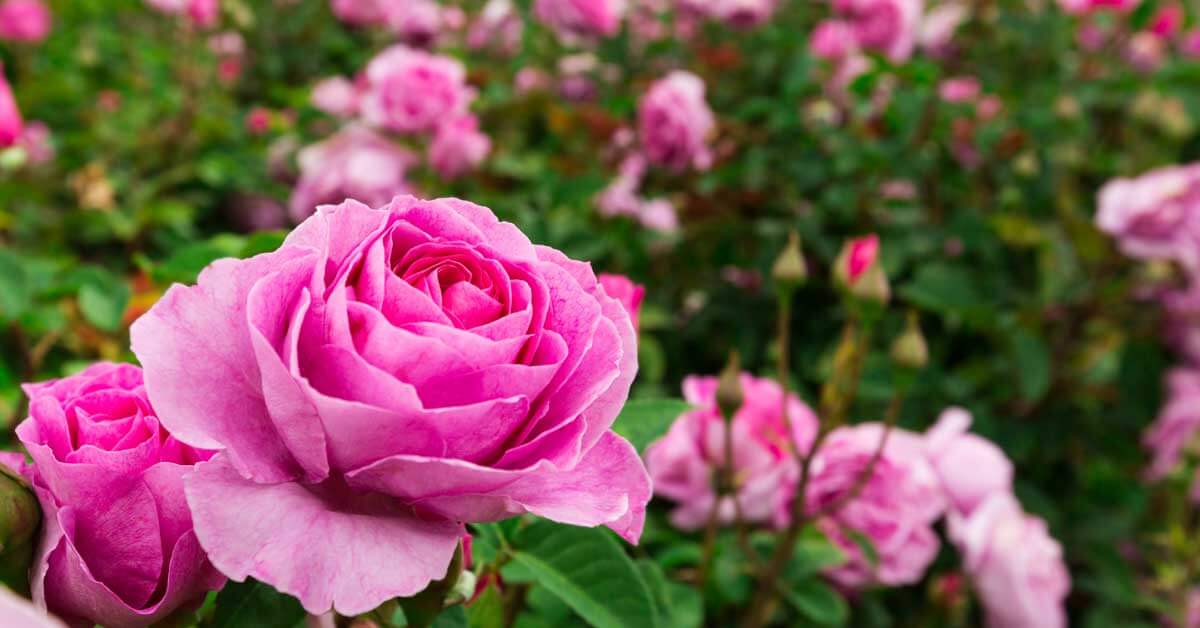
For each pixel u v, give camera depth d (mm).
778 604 963
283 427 505
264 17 2068
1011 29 1582
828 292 1319
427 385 511
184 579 572
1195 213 1174
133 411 642
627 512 587
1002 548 988
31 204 1286
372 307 509
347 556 499
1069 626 1270
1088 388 1305
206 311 533
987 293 1256
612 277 736
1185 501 1242
